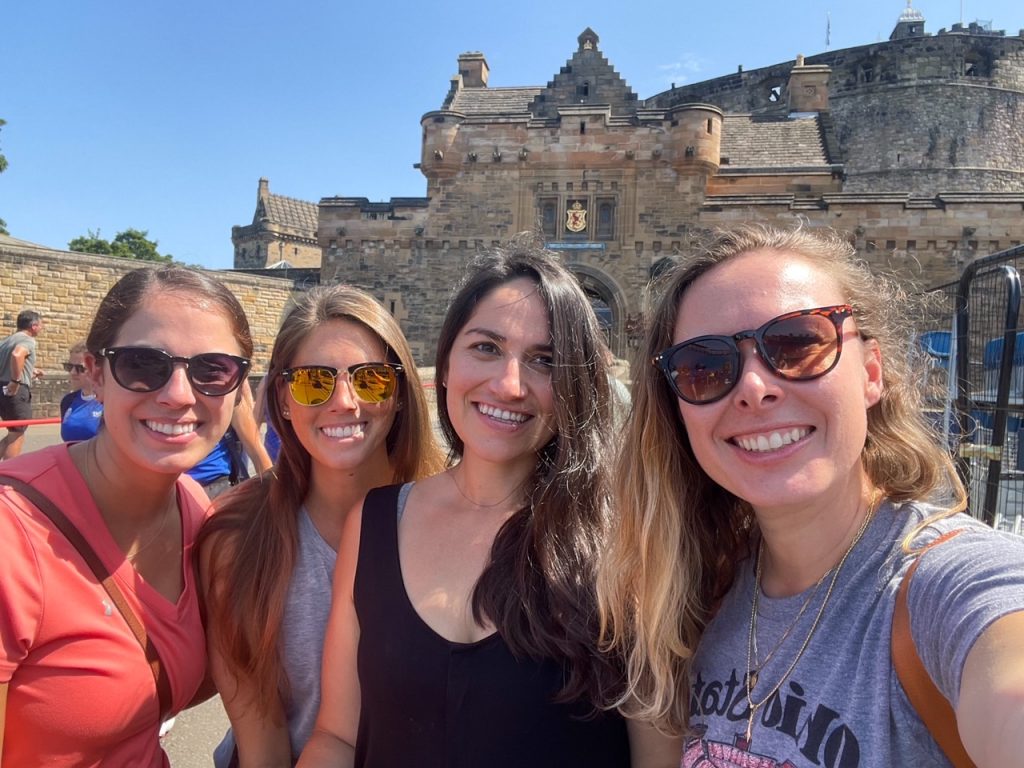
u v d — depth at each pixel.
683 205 24.55
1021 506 5.56
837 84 45.25
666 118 24.70
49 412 17.20
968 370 5.78
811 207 24.05
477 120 25.66
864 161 43.62
